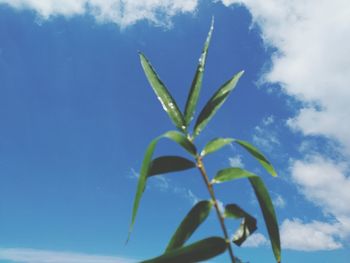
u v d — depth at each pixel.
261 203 1.24
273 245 1.24
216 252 1.13
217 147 1.23
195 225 1.19
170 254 1.12
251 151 1.26
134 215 1.13
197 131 1.30
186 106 1.33
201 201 1.20
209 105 1.33
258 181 1.23
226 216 1.19
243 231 1.18
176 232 1.19
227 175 1.22
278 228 1.24
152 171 1.22
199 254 1.12
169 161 1.23
